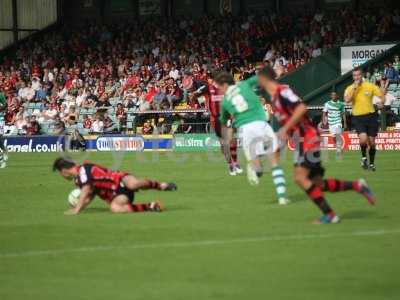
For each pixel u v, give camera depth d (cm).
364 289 2619
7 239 3700
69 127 12162
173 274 2886
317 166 3794
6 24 15462
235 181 6156
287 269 2919
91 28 14688
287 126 3703
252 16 13362
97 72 13275
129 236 3666
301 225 3841
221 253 3222
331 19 12369
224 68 12219
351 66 11162
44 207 4894
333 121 8638
